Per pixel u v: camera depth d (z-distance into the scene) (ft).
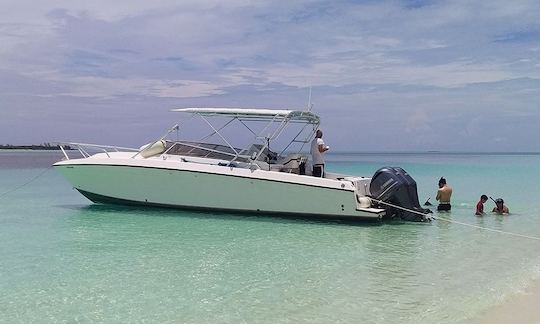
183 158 36.65
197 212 36.11
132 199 37.22
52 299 17.80
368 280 20.20
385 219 35.14
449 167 132.77
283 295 18.25
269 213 34.32
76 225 32.58
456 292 18.69
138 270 21.58
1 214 37.99
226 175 34.27
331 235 29.68
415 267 22.40
